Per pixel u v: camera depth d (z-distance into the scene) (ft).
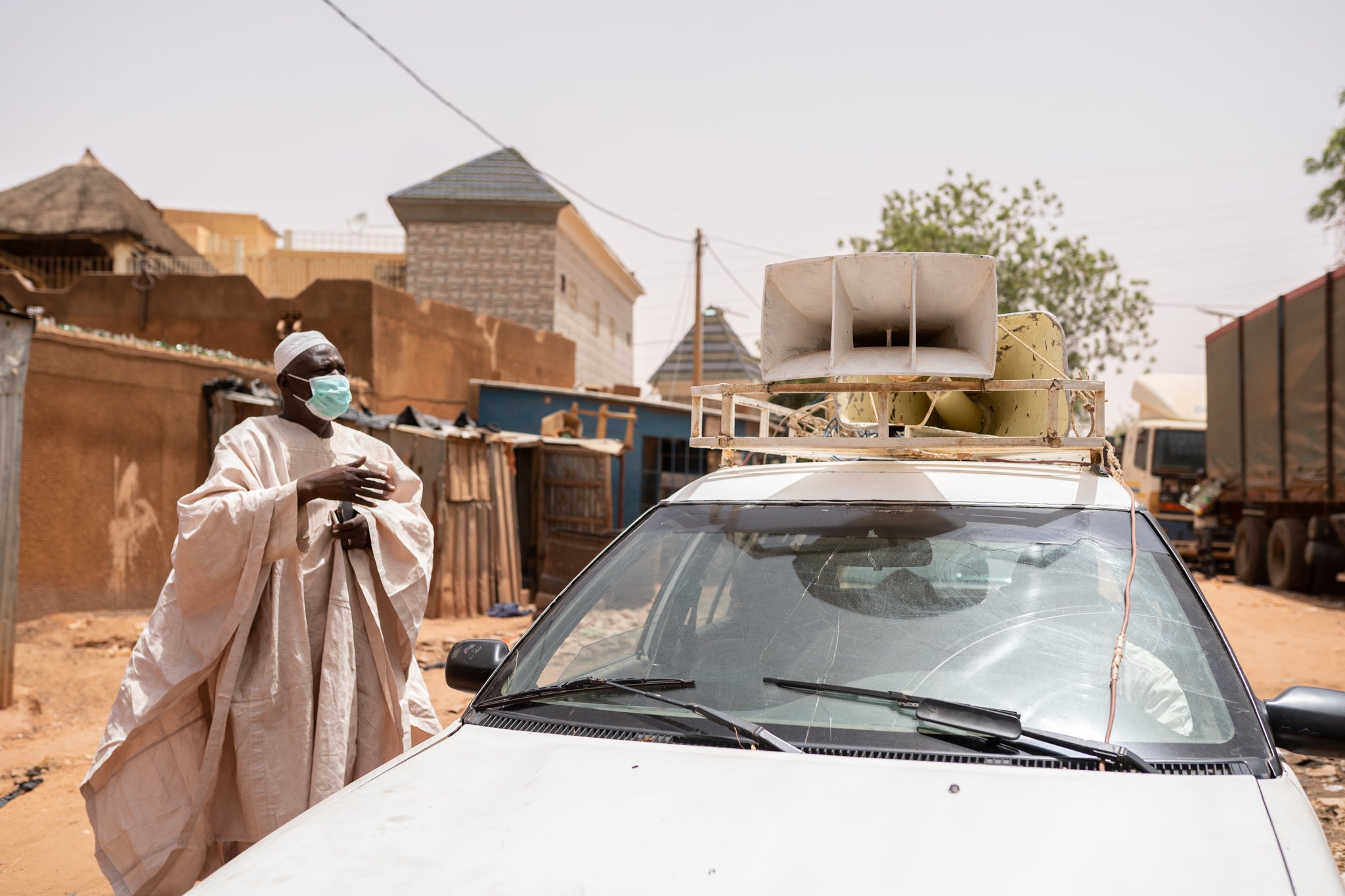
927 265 9.25
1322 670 26.58
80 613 29.73
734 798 6.28
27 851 14.29
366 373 47.52
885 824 5.90
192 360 33.71
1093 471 9.69
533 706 7.93
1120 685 7.20
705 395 10.00
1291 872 5.40
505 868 5.73
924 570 8.41
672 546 9.38
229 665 10.18
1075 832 5.77
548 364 69.41
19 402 20.57
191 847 10.12
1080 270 104.27
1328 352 42.80
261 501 10.18
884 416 9.52
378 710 11.35
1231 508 58.75
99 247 78.84
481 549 37.78
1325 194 69.72
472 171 78.43
